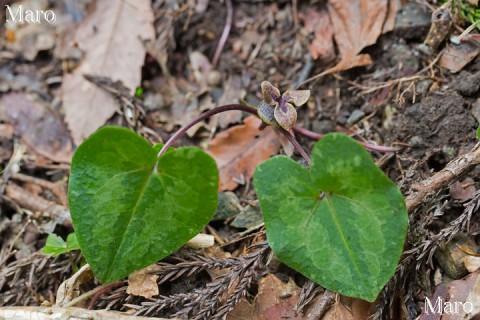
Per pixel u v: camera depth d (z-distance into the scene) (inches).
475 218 15.8
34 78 19.7
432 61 17.5
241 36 19.6
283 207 14.9
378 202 14.6
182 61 19.7
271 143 17.9
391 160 16.9
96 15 19.9
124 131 14.5
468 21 17.4
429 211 15.8
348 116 18.1
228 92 19.0
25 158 18.7
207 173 14.6
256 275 15.8
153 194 14.9
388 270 14.7
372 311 15.3
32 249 17.4
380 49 18.2
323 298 15.4
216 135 18.3
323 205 14.9
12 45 20.1
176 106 19.0
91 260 15.0
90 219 15.0
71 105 19.1
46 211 17.6
